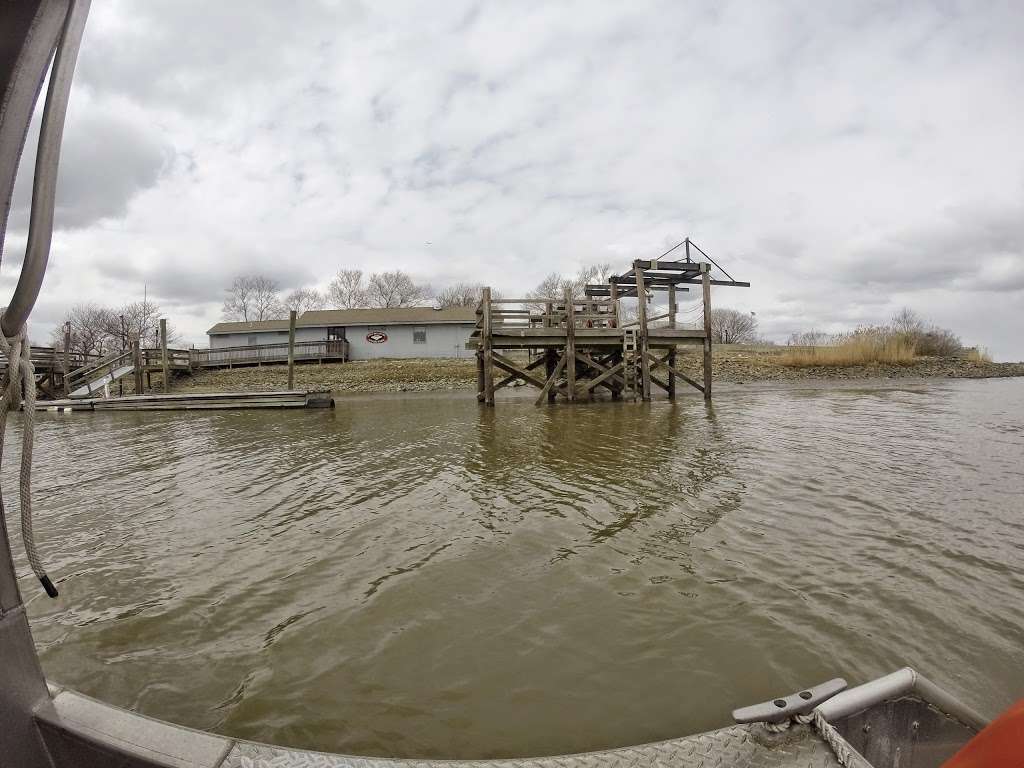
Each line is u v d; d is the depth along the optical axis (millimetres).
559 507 5809
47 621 3598
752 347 39906
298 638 3334
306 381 30156
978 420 11859
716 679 2809
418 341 40031
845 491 6102
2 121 1248
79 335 61625
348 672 2975
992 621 3268
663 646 3113
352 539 5023
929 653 2961
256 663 3082
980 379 27000
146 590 4051
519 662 3016
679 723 2506
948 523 4980
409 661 3061
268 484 7336
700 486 6473
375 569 4332
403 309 43938
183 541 5105
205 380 31891
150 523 5688
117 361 29641
